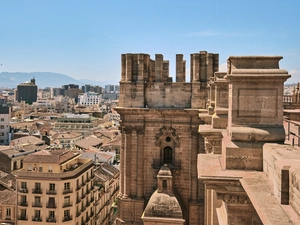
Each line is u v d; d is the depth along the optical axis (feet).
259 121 54.39
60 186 252.21
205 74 144.97
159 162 147.43
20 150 405.80
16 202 256.11
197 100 143.84
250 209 49.60
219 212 63.98
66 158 273.95
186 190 146.20
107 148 493.77
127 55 146.41
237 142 53.36
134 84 146.82
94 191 306.76
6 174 342.03
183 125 145.59
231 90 55.77
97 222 313.73
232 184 48.91
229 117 57.82
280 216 34.88
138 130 146.61
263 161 51.39
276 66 54.49
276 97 53.98
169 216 130.82
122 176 150.20
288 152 45.62
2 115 602.03
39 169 259.19
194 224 144.66
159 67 147.64
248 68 54.70
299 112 98.84
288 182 38.09
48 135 601.21
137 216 146.30
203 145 144.56
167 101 147.33
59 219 251.39
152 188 147.84
